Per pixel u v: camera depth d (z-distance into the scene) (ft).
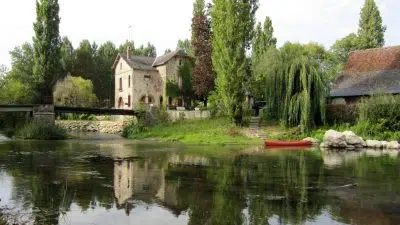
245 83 141.28
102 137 158.40
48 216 35.22
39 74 167.22
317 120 134.21
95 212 36.86
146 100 219.82
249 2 140.05
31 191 45.80
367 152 98.32
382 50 160.56
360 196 44.60
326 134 112.37
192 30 174.09
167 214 36.42
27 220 33.88
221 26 138.92
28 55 236.02
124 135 164.25
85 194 44.60
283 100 131.95
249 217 35.47
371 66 157.28
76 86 240.12
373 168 67.36
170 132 148.77
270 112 138.51
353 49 219.61
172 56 212.43
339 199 42.96
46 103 168.25
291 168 67.31
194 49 173.99
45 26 166.50
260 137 130.00
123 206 39.27
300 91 130.11
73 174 58.75
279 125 137.18
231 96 138.51
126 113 169.58
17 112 166.71
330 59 216.13
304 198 43.39
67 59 286.66
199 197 43.52
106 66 303.68
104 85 300.81
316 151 100.58
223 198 43.11
